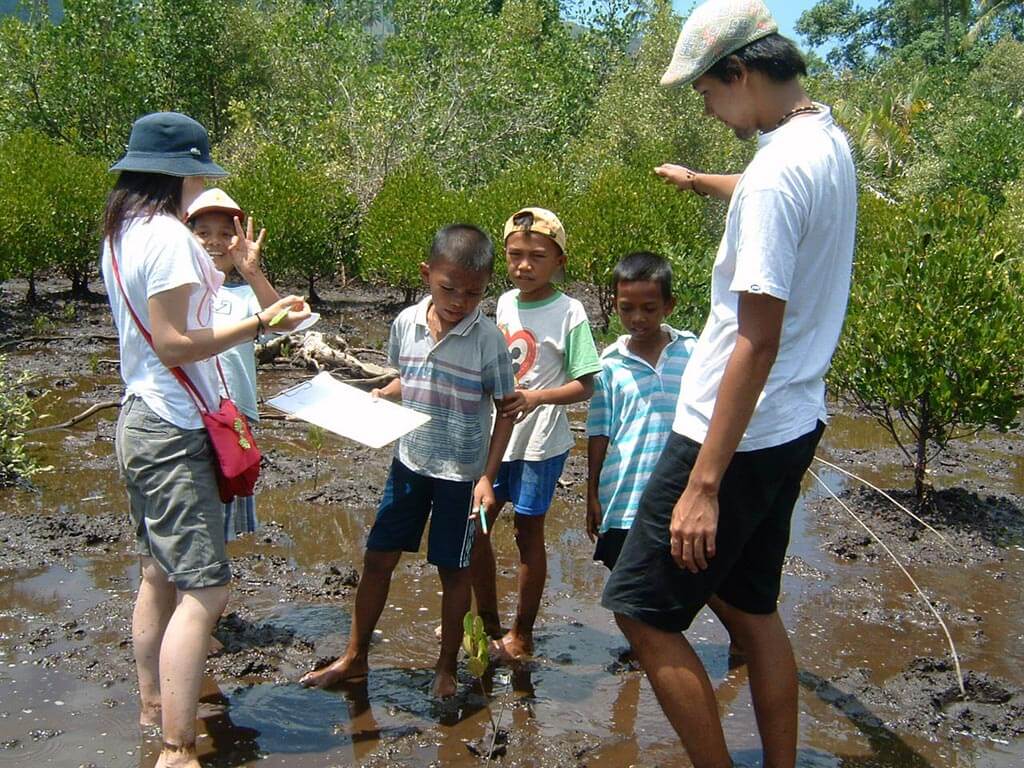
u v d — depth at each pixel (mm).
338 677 3852
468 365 3621
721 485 2807
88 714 3537
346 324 13992
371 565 3783
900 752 3527
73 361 10617
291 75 22750
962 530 6020
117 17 21922
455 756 3379
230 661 3988
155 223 3174
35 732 3400
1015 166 24547
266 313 3240
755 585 3053
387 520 3760
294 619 4434
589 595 4875
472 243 3525
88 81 21297
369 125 17922
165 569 3197
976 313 6043
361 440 3316
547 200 13852
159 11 22797
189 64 23172
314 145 18203
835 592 5008
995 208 21516
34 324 12516
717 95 2854
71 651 4008
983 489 7035
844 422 9039
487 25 21875
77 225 14125
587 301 15680
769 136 2758
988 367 5938
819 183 2676
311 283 15695
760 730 3121
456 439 3658
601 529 3908
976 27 38156
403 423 3398
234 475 3205
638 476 3781
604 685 3936
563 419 4133
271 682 3861
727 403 2643
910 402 6133
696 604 2885
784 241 2617
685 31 2852
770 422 2783
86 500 6012
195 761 3191
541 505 4027
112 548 5203
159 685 3459
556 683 3936
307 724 3553
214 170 3303
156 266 3107
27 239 13406
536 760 3377
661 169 4012
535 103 20328
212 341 3148
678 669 2883
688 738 2902
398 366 3828
